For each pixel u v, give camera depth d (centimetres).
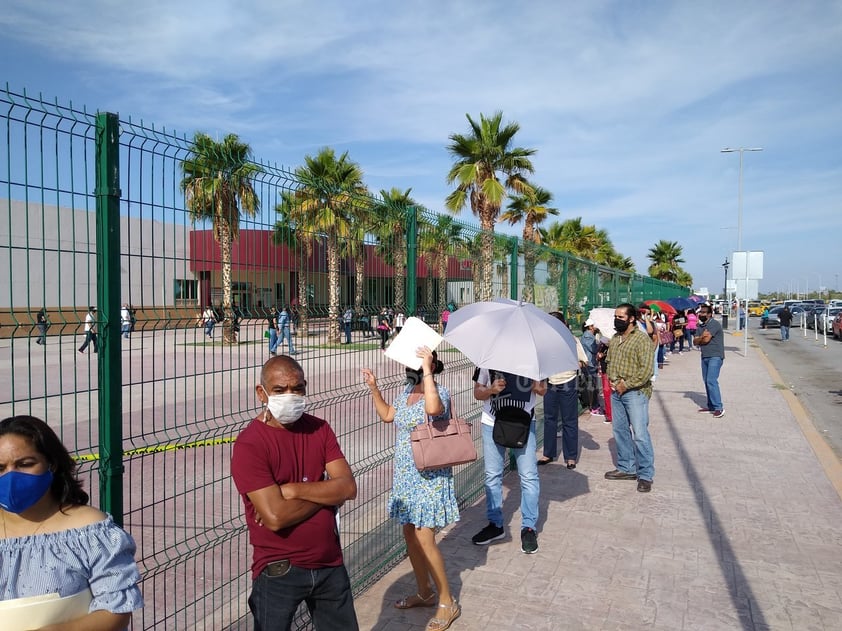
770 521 566
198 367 303
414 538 404
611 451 831
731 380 1522
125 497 586
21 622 170
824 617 399
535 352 445
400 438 401
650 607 412
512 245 761
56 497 192
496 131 2453
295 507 259
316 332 386
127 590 190
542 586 442
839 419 1120
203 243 304
